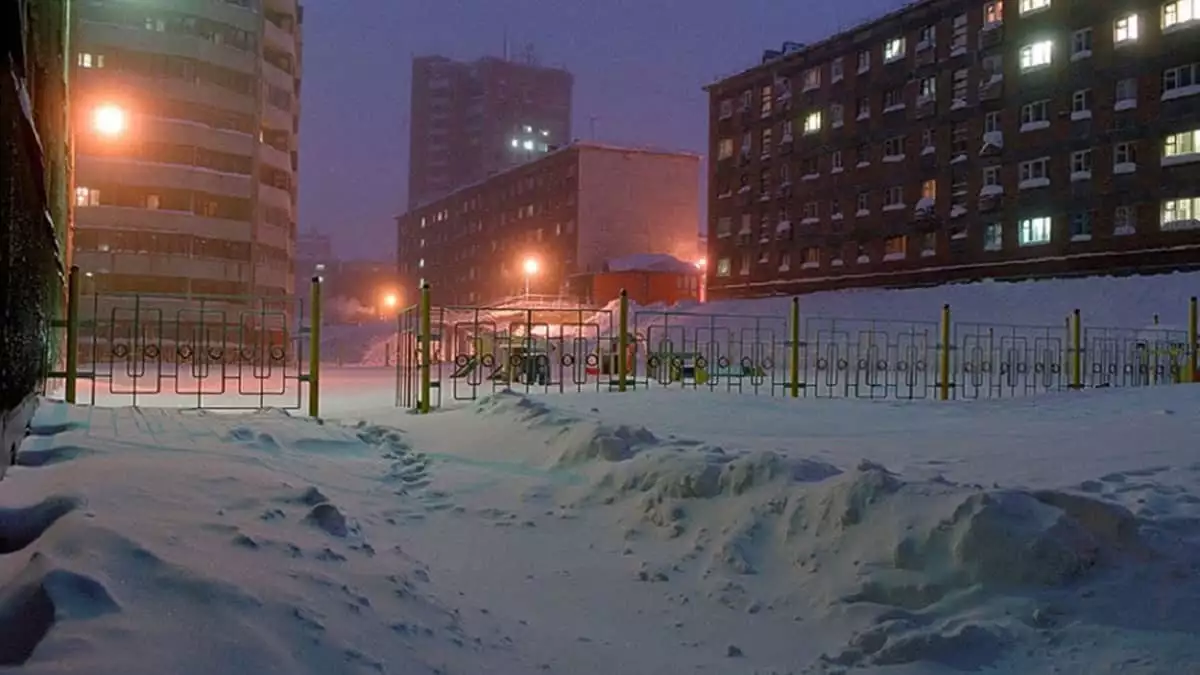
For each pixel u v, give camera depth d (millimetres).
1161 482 6699
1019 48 43812
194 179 50219
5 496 4875
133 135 48688
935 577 4969
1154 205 38594
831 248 53250
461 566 5531
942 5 47250
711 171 61688
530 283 74375
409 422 9969
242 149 52062
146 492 5203
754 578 5367
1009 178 44094
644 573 5473
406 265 97875
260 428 8461
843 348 24562
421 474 7688
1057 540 4961
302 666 3354
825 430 10289
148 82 49125
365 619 4000
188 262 49875
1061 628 4465
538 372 17312
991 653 4309
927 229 47938
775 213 56938
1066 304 36000
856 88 51969
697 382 17734
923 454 8320
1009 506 5184
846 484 5695
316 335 10812
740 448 7984
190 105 50531
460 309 15727
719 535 5859
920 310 40031
